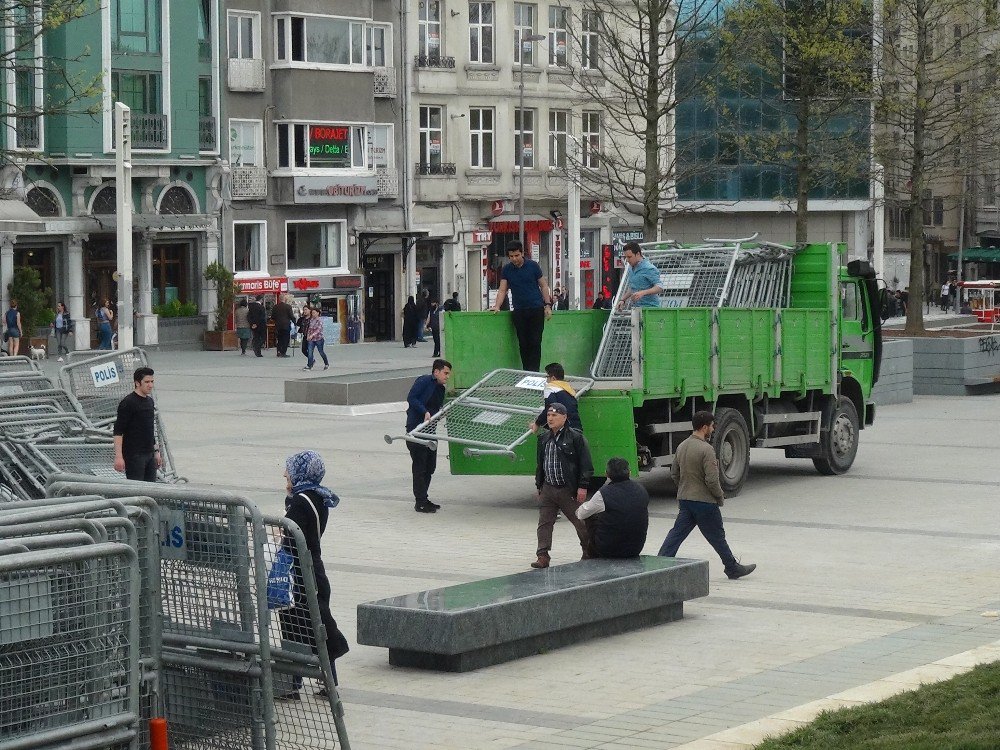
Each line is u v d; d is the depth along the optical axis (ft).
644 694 45.73
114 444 74.90
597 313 94.27
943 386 169.07
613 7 163.94
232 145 246.06
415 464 84.58
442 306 264.11
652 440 87.20
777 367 94.53
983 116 171.42
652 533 77.77
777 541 75.05
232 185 243.81
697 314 87.45
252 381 173.06
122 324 147.54
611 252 304.71
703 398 88.58
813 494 92.07
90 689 33.86
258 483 93.45
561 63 174.19
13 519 34.94
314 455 46.16
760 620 56.80
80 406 82.94
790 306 102.37
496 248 284.82
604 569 55.88
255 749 38.52
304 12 248.73
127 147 146.72
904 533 77.41
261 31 247.09
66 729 33.24
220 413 137.28
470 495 91.97
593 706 44.34
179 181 237.45
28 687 32.86
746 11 161.79
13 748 32.27
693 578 57.11
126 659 34.55
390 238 266.57
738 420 90.63
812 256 101.86
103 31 222.69
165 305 236.43
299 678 40.81
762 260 100.94
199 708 39.45
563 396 78.54
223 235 243.60
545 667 49.42
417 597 50.96
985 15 168.25
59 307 216.95
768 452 114.83
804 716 40.42
